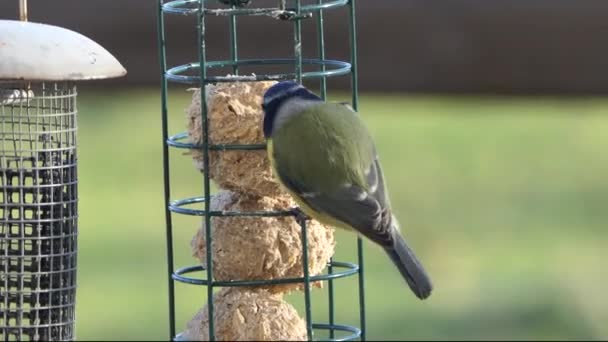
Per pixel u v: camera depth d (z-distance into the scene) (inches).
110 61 350.9
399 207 671.8
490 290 594.6
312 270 357.1
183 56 491.5
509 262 621.0
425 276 342.0
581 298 584.1
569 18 485.7
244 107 346.9
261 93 352.8
